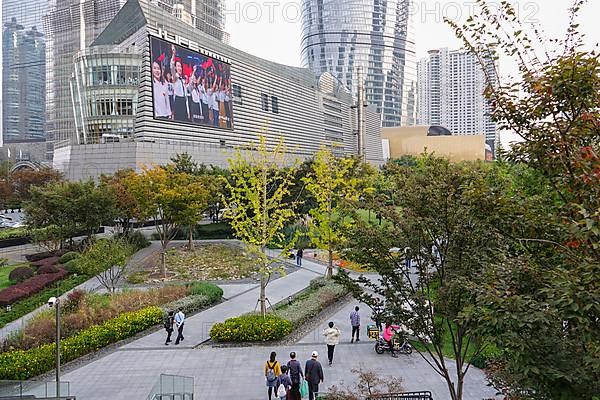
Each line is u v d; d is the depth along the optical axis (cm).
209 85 6525
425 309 990
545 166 709
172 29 6222
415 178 1030
